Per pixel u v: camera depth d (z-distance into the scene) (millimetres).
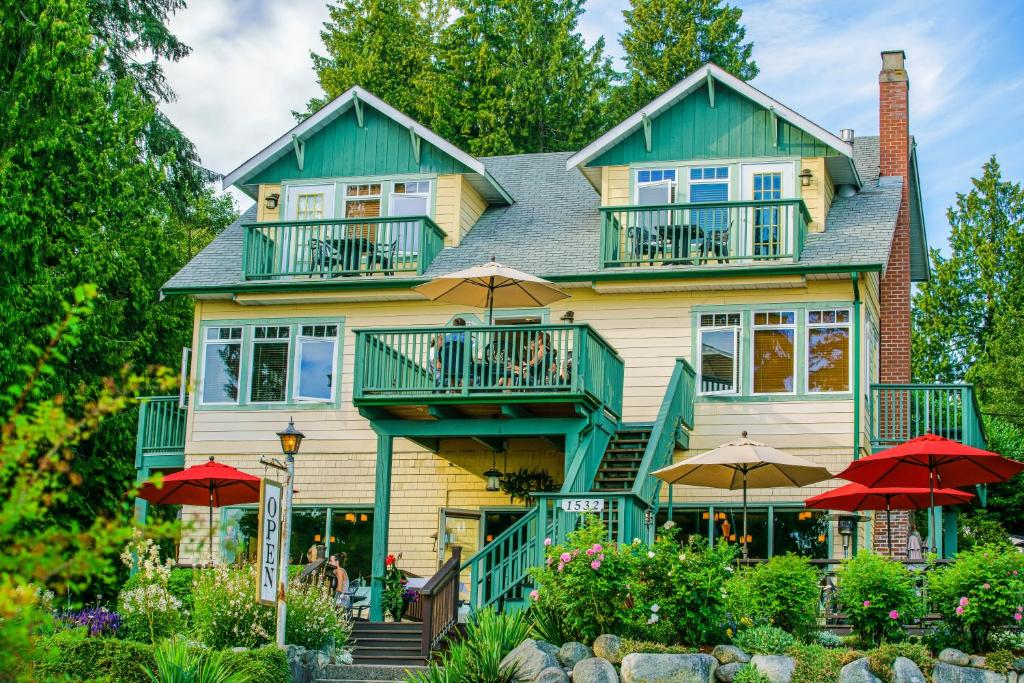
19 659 10945
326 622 16656
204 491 21062
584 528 15695
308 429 23672
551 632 14828
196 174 37438
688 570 14680
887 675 13367
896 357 24219
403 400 19812
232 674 13945
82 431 7414
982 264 39938
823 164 23172
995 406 34906
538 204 26062
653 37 42594
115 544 7223
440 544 22859
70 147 27219
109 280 28812
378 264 23953
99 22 34938
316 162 25453
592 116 39312
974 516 30750
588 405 19719
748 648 14242
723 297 22562
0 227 25219
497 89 38938
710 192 23484
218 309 24547
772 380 22031
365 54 40250
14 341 24875
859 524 21531
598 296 23172
